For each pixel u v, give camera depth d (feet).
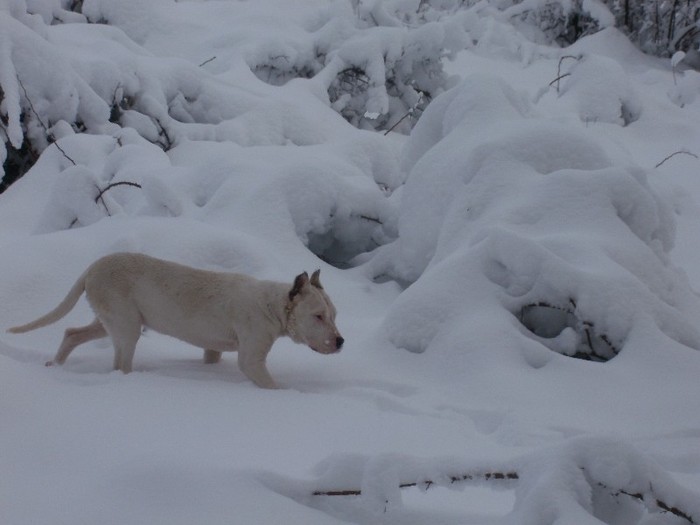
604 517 9.65
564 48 61.82
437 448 13.69
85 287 18.20
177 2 63.41
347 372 18.63
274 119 40.04
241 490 10.84
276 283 17.99
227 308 17.72
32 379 15.65
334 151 33.12
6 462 11.71
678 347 17.99
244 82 44.21
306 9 57.52
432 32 44.68
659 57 59.98
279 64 47.75
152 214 26.37
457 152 24.93
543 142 23.40
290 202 26.45
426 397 17.17
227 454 12.44
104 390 15.47
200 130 38.60
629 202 21.40
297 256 25.43
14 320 20.52
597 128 44.45
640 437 15.10
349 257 29.04
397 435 14.20
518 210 21.59
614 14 61.98
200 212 26.96
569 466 9.43
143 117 37.68
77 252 22.66
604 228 20.86
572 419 16.02
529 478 9.68
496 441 14.78
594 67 47.26
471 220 22.59
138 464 11.44
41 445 12.41
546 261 19.16
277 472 11.14
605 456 9.40
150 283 17.88
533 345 18.56
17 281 21.15
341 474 10.88
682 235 30.68
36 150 36.01
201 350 20.86
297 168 26.86
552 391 17.19
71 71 36.22
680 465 13.76
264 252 23.79
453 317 19.67
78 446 12.50
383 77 44.32
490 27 60.54
